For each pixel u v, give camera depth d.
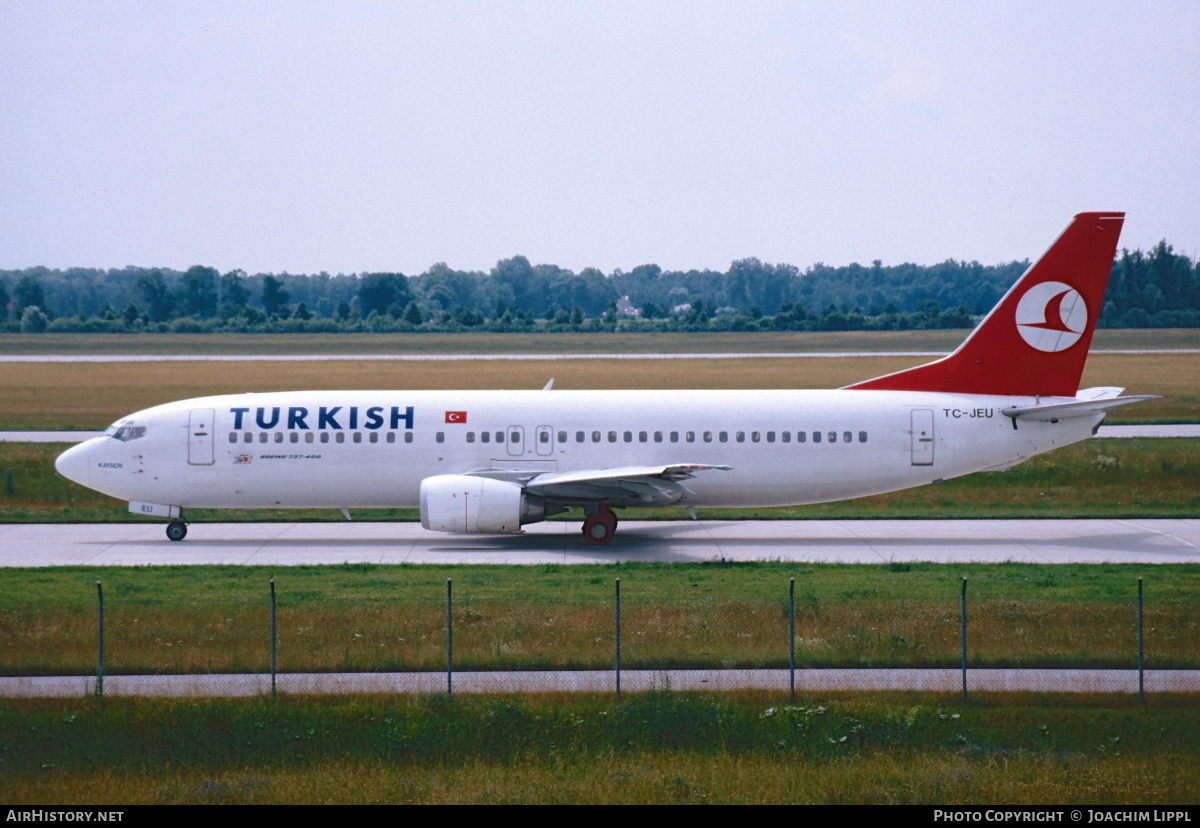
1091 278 165.62
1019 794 75.38
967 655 102.69
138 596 123.75
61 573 139.12
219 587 129.00
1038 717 87.69
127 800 75.19
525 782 78.06
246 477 166.62
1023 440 167.50
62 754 81.88
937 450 166.50
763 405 168.12
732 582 131.88
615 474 154.25
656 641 107.19
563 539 171.38
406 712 88.38
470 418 166.75
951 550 159.50
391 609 117.19
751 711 88.94
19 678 97.94
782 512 196.38
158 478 166.50
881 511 196.38
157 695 93.19
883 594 123.31
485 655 103.44
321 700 91.00
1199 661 100.69
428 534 176.12
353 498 168.25
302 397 170.25
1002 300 168.12
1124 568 140.38
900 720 87.00
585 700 91.12
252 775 79.31
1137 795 75.19
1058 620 112.56
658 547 163.38
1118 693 92.31
